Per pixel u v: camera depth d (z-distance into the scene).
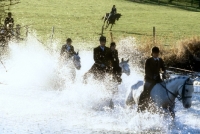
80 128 13.17
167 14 65.06
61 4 68.31
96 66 15.86
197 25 52.62
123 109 15.48
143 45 27.11
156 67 13.01
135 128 13.24
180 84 12.49
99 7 68.38
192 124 13.78
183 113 15.40
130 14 62.34
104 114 14.86
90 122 13.85
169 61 25.73
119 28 47.31
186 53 26.00
